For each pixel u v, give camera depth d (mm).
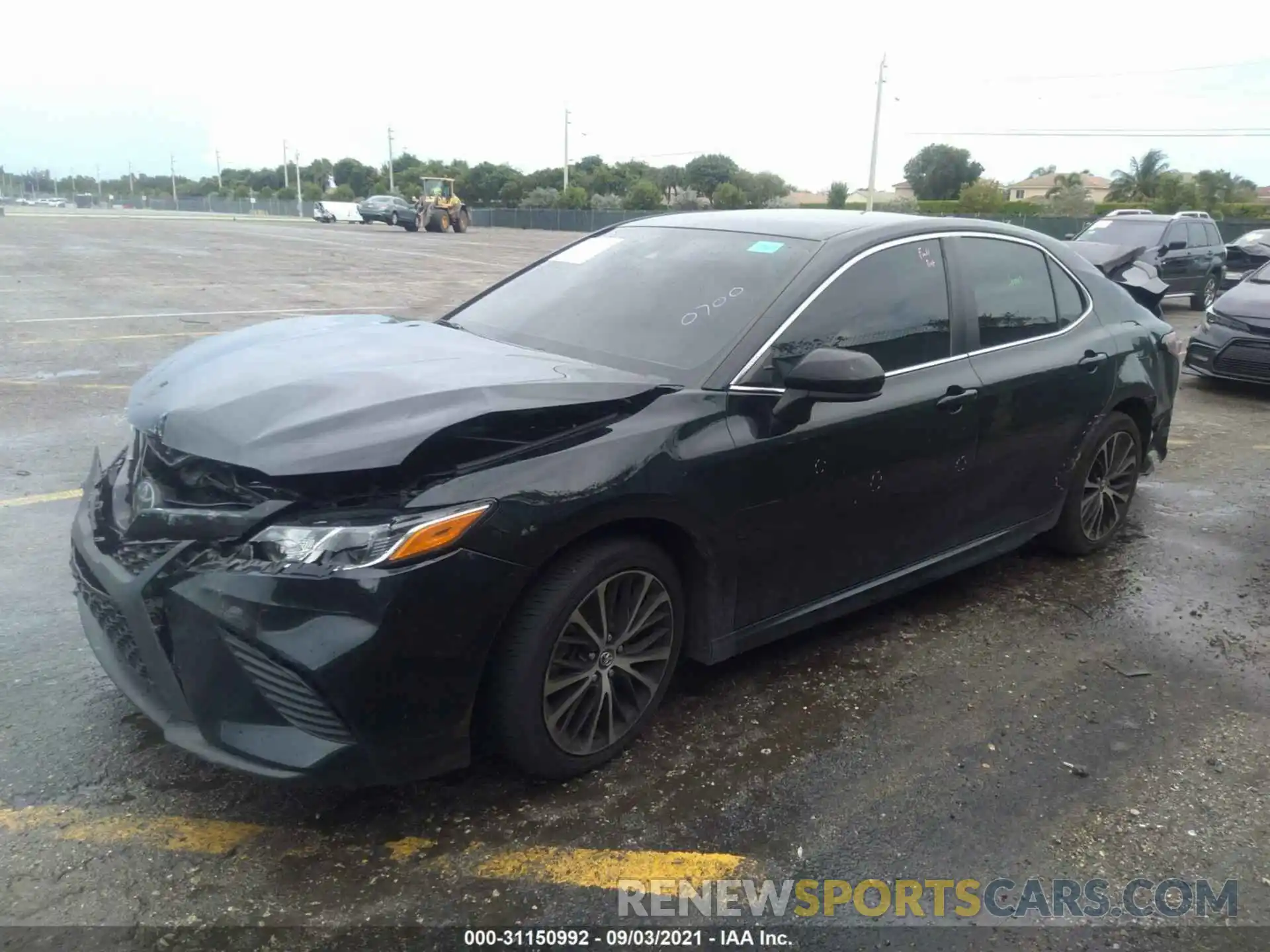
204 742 2691
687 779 3145
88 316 12711
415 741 2678
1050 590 4797
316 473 2549
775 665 3918
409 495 2646
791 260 3727
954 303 4113
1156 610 4609
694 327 3553
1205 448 7773
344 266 22562
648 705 3262
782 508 3416
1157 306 8031
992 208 60031
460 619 2652
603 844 2834
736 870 2758
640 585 3131
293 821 2877
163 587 2646
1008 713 3635
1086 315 4863
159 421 2887
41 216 63500
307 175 128125
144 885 2602
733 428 3250
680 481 3072
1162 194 67062
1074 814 3057
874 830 2945
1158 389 5219
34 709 3404
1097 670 3994
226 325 12156
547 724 2951
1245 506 6238
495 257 27844
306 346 3447
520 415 2816
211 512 2650
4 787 2973
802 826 2947
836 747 3361
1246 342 9664
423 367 3168
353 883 2645
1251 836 2986
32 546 4816
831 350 3252
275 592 2512
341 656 2520
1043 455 4570
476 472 2725
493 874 2699
